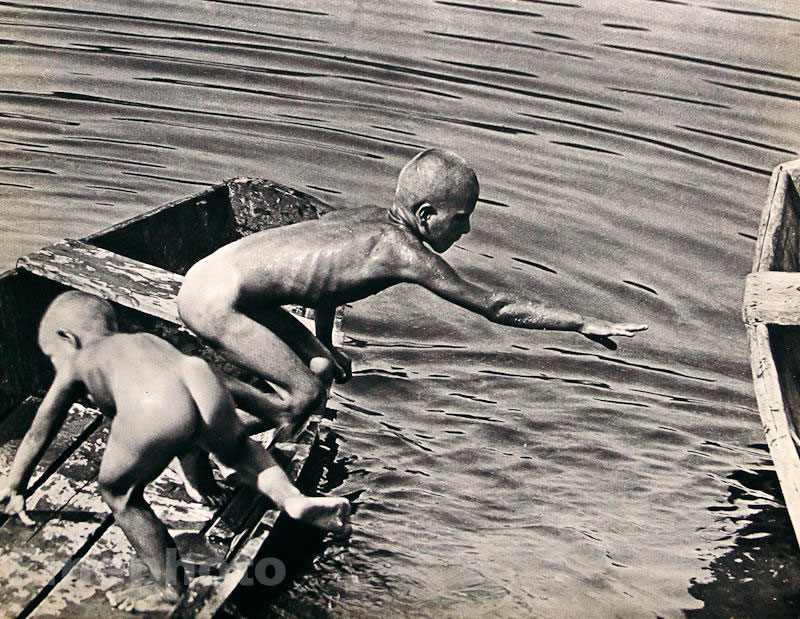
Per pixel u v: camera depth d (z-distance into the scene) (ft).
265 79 31.14
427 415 19.54
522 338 22.27
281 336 16.19
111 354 13.94
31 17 34.14
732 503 17.71
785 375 18.07
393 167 27.35
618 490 17.85
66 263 16.92
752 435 19.71
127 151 27.30
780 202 20.93
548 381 20.90
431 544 16.06
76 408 16.89
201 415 13.52
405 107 30.07
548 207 26.18
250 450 14.10
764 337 17.42
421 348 21.63
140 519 13.43
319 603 14.53
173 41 33.09
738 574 15.93
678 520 17.20
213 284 15.03
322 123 29.09
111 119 28.63
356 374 20.59
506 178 27.14
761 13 37.29
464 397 20.18
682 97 31.27
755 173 27.76
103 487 13.41
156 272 17.02
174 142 27.86
